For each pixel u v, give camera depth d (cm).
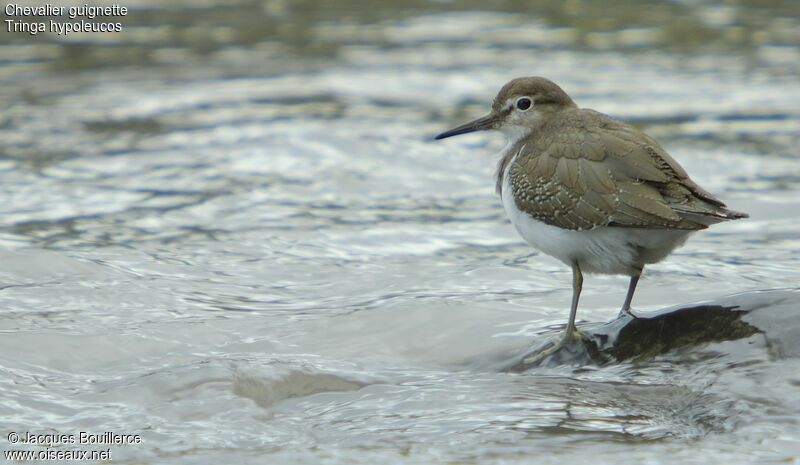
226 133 2138
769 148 2027
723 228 1620
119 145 2066
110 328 1097
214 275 1361
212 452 799
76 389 937
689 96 2359
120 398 911
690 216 931
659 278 1303
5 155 1981
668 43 2795
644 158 977
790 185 1820
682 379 891
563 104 1177
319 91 2461
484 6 3212
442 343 1050
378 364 1006
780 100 2325
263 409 895
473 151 2097
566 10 3145
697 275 1323
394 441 802
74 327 1096
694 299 1169
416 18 3097
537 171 1022
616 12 3094
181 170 1917
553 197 1002
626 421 824
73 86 2470
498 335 1055
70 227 1595
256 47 2817
